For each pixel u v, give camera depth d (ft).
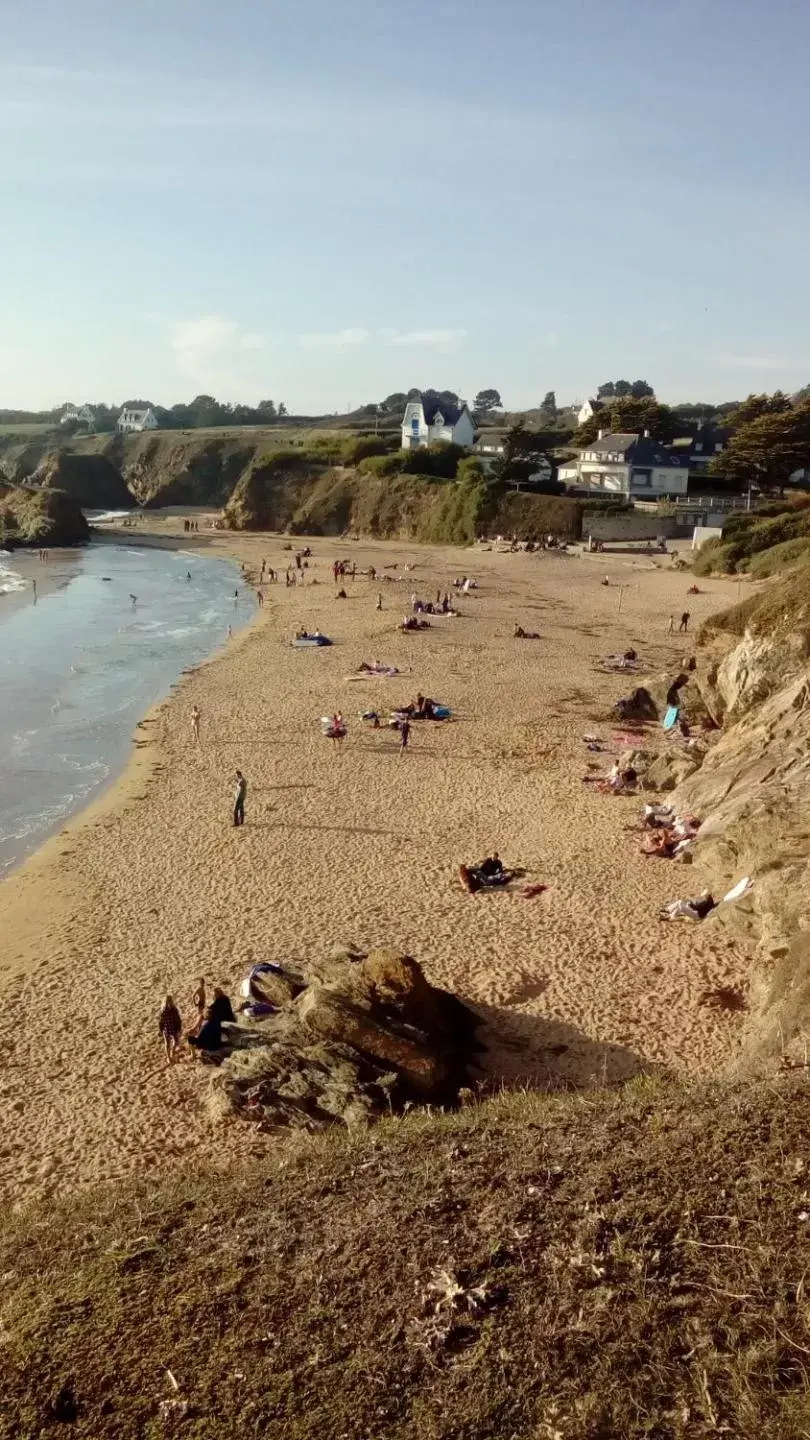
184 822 96.27
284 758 116.26
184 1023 60.23
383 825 93.71
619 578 267.18
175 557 343.26
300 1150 38.86
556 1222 28.25
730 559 263.08
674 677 131.34
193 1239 29.94
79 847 90.74
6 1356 25.43
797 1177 28.68
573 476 391.65
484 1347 24.21
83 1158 48.29
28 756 119.85
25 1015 62.49
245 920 74.49
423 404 470.80
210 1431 22.71
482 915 73.61
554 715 133.08
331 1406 23.11
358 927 72.33
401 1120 41.75
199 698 146.41
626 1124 33.04
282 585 269.23
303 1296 26.55
